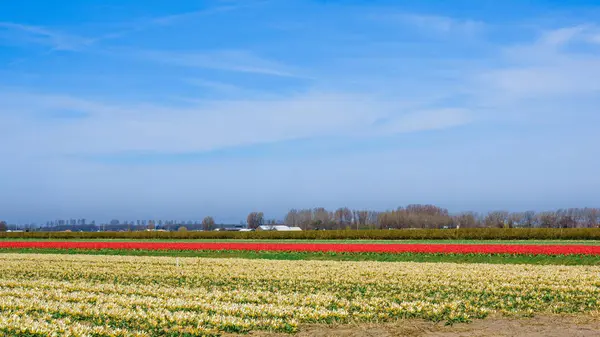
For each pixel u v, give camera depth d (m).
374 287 26.38
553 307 20.58
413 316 19.12
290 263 37.81
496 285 26.36
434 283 27.27
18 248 55.66
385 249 45.78
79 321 18.12
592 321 18.31
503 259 40.38
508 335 16.41
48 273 33.00
